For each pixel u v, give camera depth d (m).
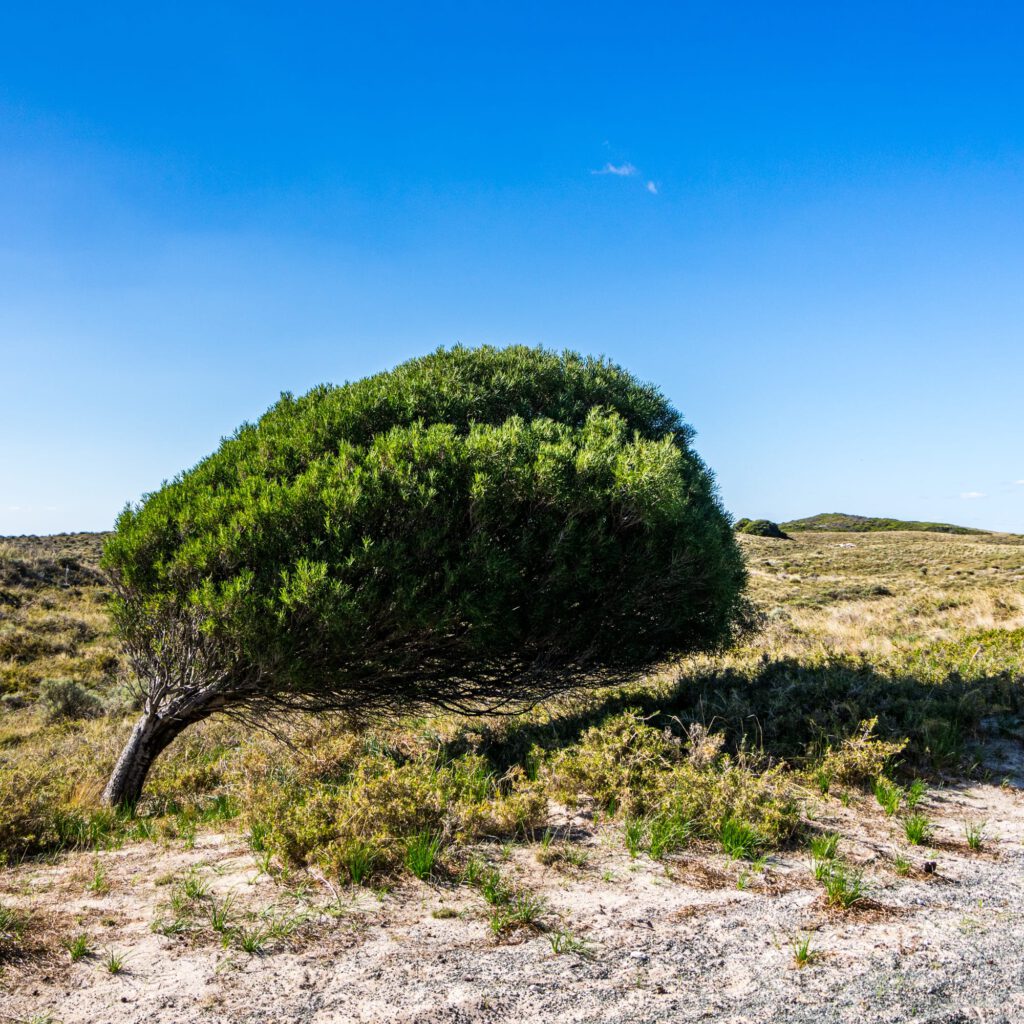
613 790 5.90
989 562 43.31
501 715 9.66
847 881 4.40
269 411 9.70
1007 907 4.02
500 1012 3.11
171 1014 3.15
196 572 7.62
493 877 4.38
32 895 4.65
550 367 10.23
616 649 9.38
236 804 6.98
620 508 8.37
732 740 7.48
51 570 32.12
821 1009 3.07
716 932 3.79
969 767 6.76
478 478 7.70
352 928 3.95
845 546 61.62
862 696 7.96
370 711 9.16
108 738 13.67
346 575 7.45
